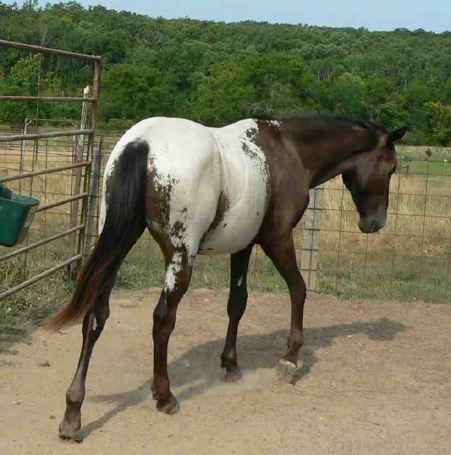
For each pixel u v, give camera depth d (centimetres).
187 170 398
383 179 542
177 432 421
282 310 712
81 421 429
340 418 451
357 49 6781
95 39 5078
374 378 538
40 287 707
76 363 533
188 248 411
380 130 537
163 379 439
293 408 465
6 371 506
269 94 2930
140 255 904
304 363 567
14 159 1495
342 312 720
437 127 3256
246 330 646
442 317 719
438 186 1441
